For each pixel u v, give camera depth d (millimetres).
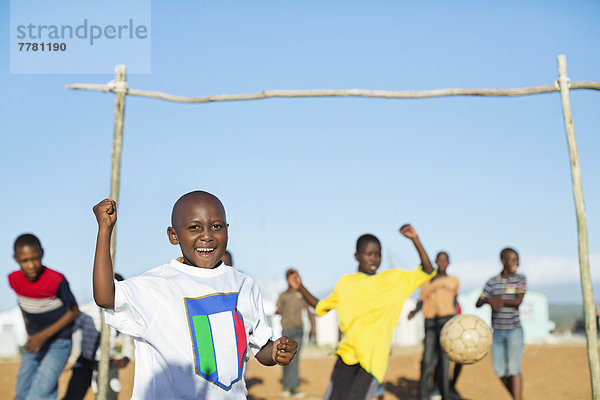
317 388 11617
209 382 2820
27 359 6074
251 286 3213
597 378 5535
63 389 10180
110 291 2699
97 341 6801
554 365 13805
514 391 8211
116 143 6293
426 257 6230
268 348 3139
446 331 7207
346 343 6281
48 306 6117
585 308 5621
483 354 7078
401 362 15531
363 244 6582
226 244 3115
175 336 2809
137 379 2832
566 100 5941
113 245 6078
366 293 6359
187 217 3018
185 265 3039
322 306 6578
